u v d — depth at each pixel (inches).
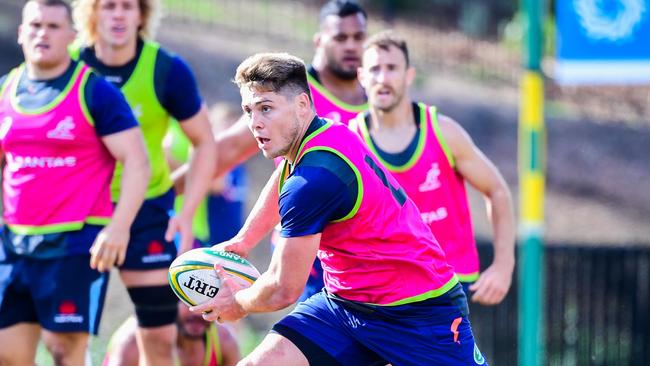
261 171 1953.7
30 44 759.7
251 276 650.2
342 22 855.7
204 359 863.7
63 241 771.4
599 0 1083.9
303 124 588.7
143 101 838.5
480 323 1234.6
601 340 1264.8
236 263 650.8
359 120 805.9
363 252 610.9
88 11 832.9
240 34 2566.4
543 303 1266.0
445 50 2689.5
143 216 834.8
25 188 769.6
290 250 582.9
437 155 792.9
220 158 892.0
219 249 655.8
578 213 2062.0
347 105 867.4
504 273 807.7
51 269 773.3
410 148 790.5
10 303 788.0
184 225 847.1
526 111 1067.3
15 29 2309.3
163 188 856.3
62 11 762.8
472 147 802.2
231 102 2155.5
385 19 2901.1
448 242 805.9
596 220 2041.1
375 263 613.9
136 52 840.3
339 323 639.1
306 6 2915.8
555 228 1999.3
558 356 1259.8
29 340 796.6
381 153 791.7
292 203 578.9
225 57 2369.6
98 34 837.2
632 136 2357.3
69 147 765.9
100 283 784.3
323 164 578.6
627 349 1262.3
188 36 2459.4
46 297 774.5
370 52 786.8
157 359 845.2
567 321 1264.8
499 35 2896.2
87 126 768.3
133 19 824.9
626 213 2081.7
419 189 792.9
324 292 660.1
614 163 2255.2
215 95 2180.1
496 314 1233.4
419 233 625.6
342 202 584.4
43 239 770.2
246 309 620.7
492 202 815.1
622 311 1264.8
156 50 844.6
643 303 1262.3
